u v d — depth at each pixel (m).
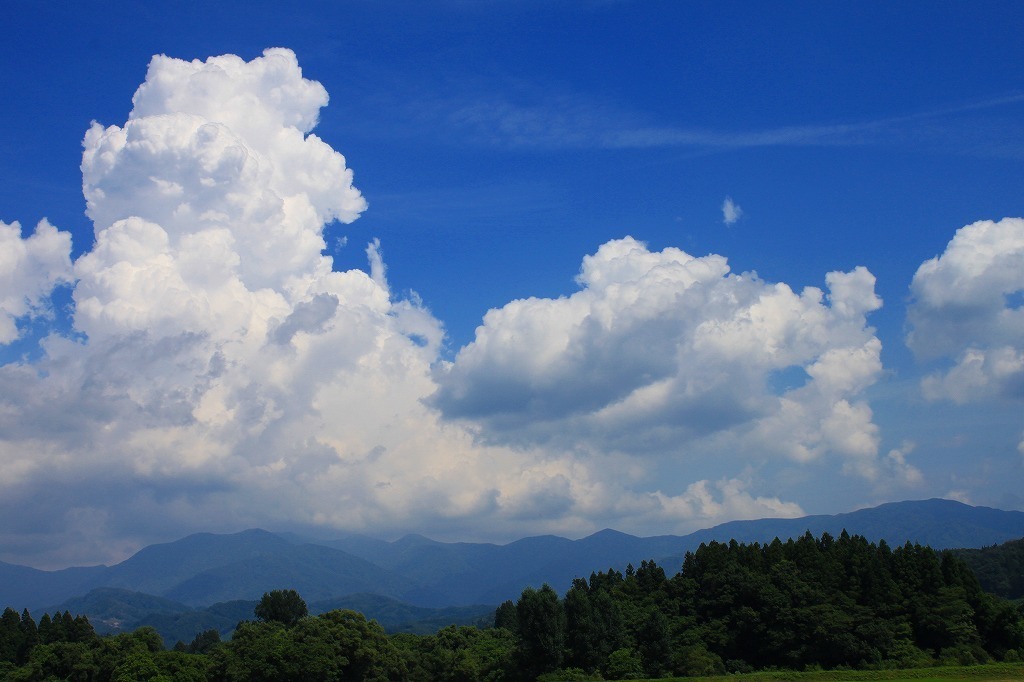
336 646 133.12
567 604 129.62
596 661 124.88
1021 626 119.62
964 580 125.94
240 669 129.50
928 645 120.38
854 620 119.50
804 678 105.56
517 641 133.50
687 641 128.25
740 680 107.25
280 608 163.88
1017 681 97.06
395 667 136.88
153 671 126.88
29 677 132.50
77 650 137.00
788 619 123.00
